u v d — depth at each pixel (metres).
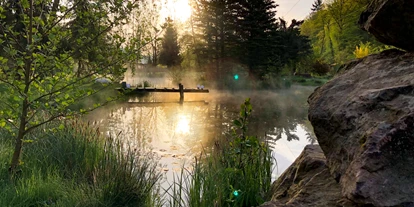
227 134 7.51
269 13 24.20
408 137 1.55
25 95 3.05
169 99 15.69
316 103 2.26
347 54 32.66
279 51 25.33
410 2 2.02
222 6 23.44
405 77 1.93
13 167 3.33
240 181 3.13
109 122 8.73
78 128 4.61
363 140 1.70
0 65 3.09
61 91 3.30
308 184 2.20
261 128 8.58
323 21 44.34
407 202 1.40
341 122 1.96
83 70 3.60
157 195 3.46
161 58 39.31
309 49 37.03
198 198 3.00
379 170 1.52
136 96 16.48
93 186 3.22
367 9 2.47
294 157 5.66
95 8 3.23
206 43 24.56
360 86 2.13
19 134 3.33
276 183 3.11
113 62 3.34
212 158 3.73
